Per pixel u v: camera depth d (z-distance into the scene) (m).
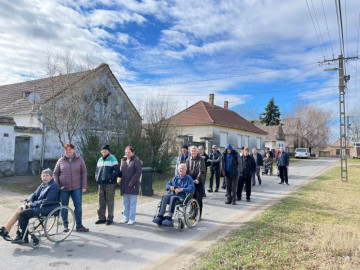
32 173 15.55
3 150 14.02
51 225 5.73
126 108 21.23
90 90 17.75
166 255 4.85
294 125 61.06
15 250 4.98
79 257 4.71
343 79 16.61
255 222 6.81
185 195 6.46
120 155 13.29
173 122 17.48
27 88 20.78
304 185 13.67
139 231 6.18
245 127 33.72
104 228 6.35
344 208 8.45
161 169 16.05
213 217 7.50
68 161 6.00
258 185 13.81
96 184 12.73
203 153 11.45
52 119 14.52
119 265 4.43
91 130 14.37
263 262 4.47
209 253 4.86
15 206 8.41
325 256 4.77
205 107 30.48
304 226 6.50
